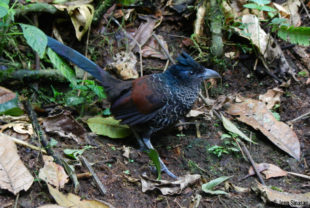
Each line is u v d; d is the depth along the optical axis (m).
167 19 7.94
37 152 4.98
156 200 4.82
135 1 7.85
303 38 6.97
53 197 4.31
